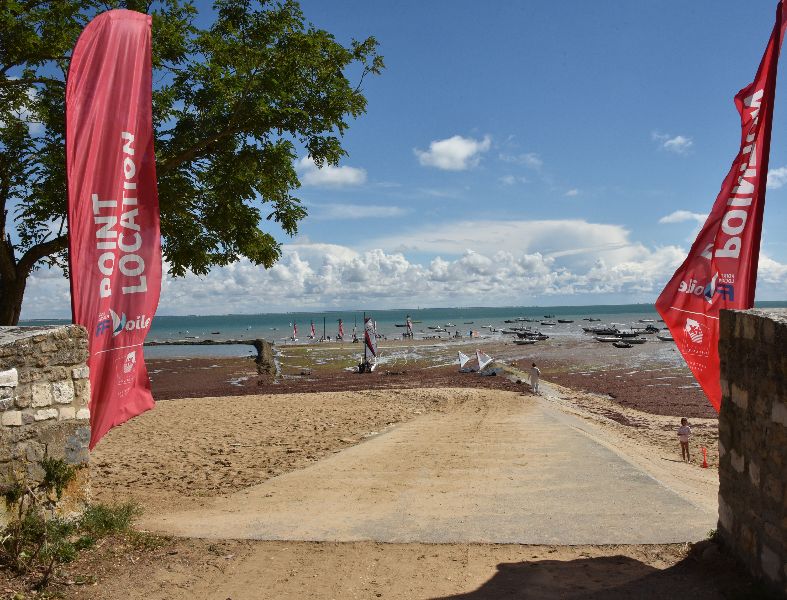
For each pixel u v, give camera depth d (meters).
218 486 12.16
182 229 14.77
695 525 7.71
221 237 15.68
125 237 7.76
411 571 6.54
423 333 119.94
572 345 73.94
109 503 10.11
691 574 6.15
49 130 13.60
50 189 12.68
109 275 7.54
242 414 25.58
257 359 56.81
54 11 12.66
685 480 12.12
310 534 7.83
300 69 15.09
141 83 7.89
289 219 16.38
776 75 7.72
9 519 6.16
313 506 9.68
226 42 14.37
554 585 6.06
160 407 28.17
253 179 15.31
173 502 10.57
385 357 63.72
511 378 41.81
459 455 14.55
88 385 7.08
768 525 5.32
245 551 7.16
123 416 7.77
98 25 7.45
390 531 7.94
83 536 6.77
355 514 8.96
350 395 32.88
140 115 7.89
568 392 35.66
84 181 7.31
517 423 21.52
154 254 8.06
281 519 8.71
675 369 46.88
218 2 14.92
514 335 96.75
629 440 20.36
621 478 10.90
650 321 153.88
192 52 14.08
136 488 11.96
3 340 6.25
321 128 15.14
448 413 25.73
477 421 22.42
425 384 39.62
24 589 5.60
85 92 7.34
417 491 10.59
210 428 21.73
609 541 7.29
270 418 24.23
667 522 7.91
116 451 17.03
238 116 14.10
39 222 13.30
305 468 13.62
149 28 7.95
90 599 5.64
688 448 18.03
